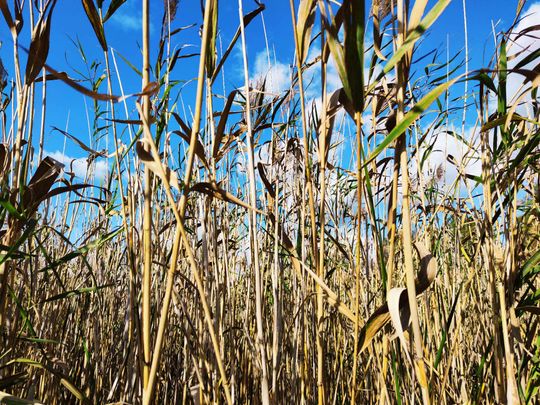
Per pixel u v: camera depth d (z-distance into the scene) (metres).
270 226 2.09
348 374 2.26
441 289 1.96
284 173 1.97
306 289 1.81
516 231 1.48
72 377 2.33
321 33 1.39
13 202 1.38
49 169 1.41
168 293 1.12
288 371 2.01
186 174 1.14
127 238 1.49
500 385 1.43
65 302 2.39
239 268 2.57
